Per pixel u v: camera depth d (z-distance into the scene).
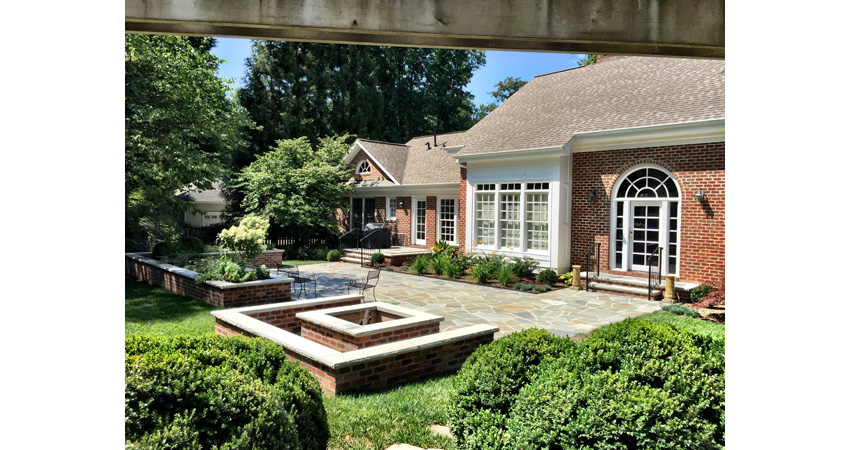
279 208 21.02
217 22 2.88
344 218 25.19
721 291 10.50
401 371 5.87
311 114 34.25
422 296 12.15
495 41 3.19
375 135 36.84
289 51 34.72
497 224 15.39
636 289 12.08
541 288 12.73
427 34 3.04
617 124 13.26
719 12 3.25
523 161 14.64
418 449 4.12
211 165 15.86
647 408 3.13
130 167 14.55
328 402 5.05
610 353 3.86
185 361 2.76
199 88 16.06
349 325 6.51
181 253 14.70
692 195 11.83
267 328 6.68
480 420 3.62
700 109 12.01
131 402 2.43
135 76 14.55
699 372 3.56
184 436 2.36
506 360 3.98
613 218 13.35
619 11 3.16
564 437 3.16
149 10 2.84
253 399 2.76
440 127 43.16
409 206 21.44
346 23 2.95
